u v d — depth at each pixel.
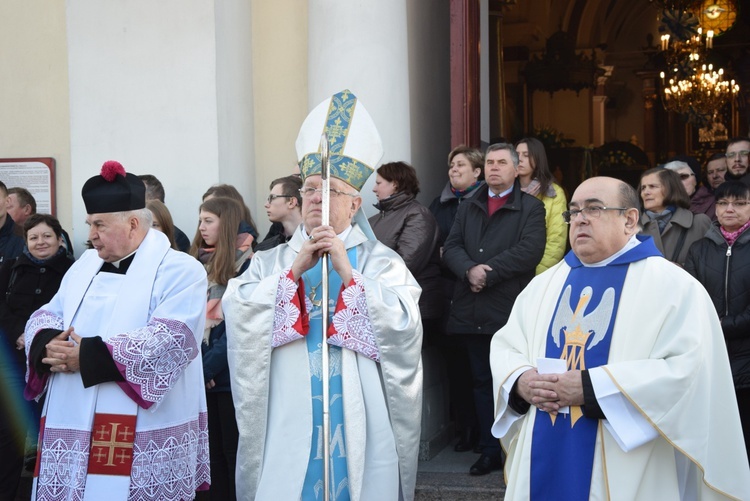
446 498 5.08
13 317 5.34
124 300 3.79
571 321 3.46
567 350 3.43
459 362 5.91
